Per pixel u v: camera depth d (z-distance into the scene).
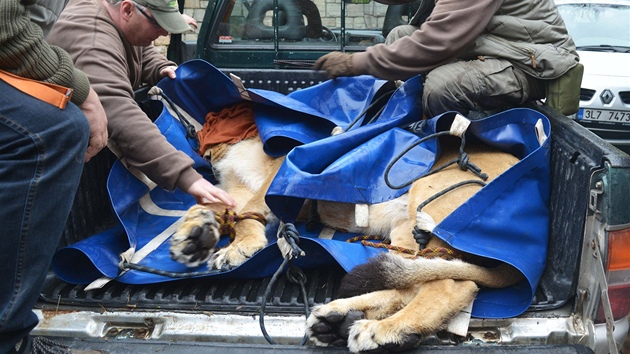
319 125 3.57
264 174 3.62
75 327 2.47
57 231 2.14
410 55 3.18
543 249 2.63
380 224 3.01
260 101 3.50
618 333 2.24
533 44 3.24
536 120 2.89
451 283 2.47
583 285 2.30
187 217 2.82
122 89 3.10
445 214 2.72
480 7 3.11
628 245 2.18
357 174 2.90
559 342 2.32
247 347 2.26
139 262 2.90
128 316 2.48
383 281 2.49
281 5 5.20
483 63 3.26
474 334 2.43
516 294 2.56
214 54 5.34
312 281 2.73
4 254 2.05
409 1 4.00
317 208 3.21
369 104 3.56
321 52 5.27
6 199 2.03
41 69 2.09
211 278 2.74
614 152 2.24
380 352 2.29
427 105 3.33
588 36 8.27
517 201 2.63
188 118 3.89
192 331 2.42
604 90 7.40
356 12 5.16
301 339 2.38
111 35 3.31
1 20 1.96
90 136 2.43
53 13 3.82
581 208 2.38
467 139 3.10
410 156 3.07
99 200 3.32
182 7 5.23
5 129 2.05
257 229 3.04
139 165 3.00
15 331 2.12
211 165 3.78
